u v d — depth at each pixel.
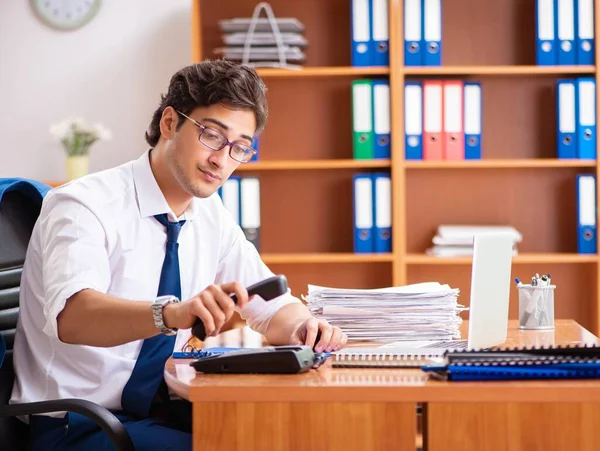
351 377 1.48
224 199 3.75
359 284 4.02
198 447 1.42
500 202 4.00
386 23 3.76
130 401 1.87
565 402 1.40
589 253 3.79
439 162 3.73
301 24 3.83
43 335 1.91
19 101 4.06
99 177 1.93
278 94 4.00
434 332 1.93
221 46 3.98
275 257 3.77
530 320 2.13
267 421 1.42
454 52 3.96
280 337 1.93
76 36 4.04
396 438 1.41
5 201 1.95
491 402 1.40
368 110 3.77
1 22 4.04
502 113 3.97
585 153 3.76
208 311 1.49
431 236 4.00
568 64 3.76
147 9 4.02
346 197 4.02
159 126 2.00
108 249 1.88
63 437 1.83
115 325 1.60
